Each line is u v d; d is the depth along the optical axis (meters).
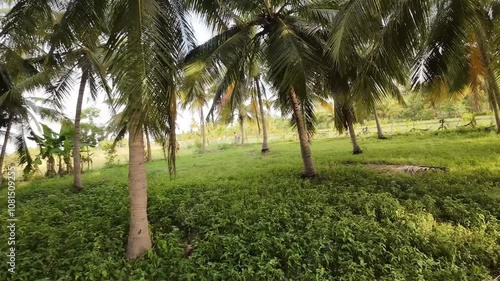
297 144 22.67
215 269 3.46
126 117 3.52
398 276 3.13
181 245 4.19
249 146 25.50
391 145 15.34
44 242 4.42
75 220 5.50
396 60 5.30
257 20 7.48
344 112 10.67
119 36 3.43
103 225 4.96
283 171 9.52
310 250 3.72
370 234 3.95
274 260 3.44
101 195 7.89
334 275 3.35
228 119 15.84
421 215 4.58
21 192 9.49
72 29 4.62
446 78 7.55
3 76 9.03
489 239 3.78
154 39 3.40
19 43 5.08
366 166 9.78
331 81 7.71
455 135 17.31
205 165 13.67
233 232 4.44
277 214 4.83
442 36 5.66
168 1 4.34
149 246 4.12
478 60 8.56
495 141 12.72
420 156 10.41
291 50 6.35
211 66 6.92
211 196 6.54
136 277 3.33
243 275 3.22
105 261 3.62
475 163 8.23
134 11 3.38
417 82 6.36
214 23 6.54
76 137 9.45
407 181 6.72
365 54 6.01
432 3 5.14
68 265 3.68
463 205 4.80
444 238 3.80
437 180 6.51
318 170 9.15
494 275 3.34
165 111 3.83
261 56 8.18
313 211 4.96
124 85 3.20
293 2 6.95
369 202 5.13
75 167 9.41
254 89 16.61
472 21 5.54
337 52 4.65
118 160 19.34
